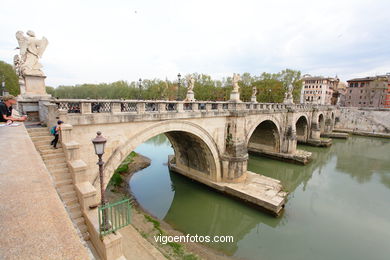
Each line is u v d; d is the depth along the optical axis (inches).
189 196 761.0
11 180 142.0
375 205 735.1
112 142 444.8
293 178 978.1
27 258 78.9
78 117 381.7
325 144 1557.6
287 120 1209.4
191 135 687.7
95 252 265.4
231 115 753.0
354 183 939.3
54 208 114.7
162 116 526.9
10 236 89.3
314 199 774.5
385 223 627.2
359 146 1644.9
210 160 776.3
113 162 448.8
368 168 1140.5
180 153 910.4
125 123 462.3
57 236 93.8
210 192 784.9
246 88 2412.6
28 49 415.2
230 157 762.2
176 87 2731.3
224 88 2642.7
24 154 194.2
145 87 3154.5
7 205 111.8
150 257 420.5
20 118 352.8
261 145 1294.3
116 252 253.8
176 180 888.9
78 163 312.8
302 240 550.3
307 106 1546.5
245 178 802.2
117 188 783.7
